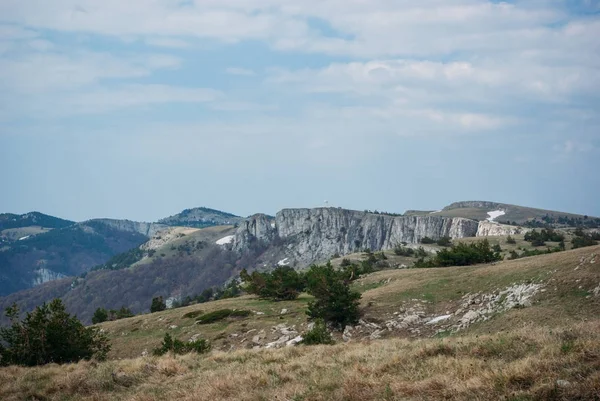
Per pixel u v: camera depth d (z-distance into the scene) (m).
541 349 14.45
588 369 11.86
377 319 47.53
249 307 64.19
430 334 40.97
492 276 51.00
